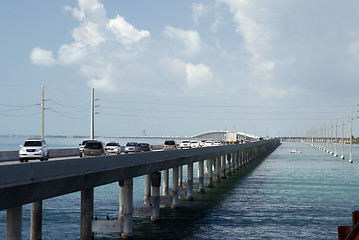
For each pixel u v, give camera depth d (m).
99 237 34.75
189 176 56.69
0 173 17.50
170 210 49.03
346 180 85.69
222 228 39.94
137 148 73.00
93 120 90.12
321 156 186.00
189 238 35.72
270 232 38.81
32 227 26.20
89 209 27.06
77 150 72.31
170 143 88.50
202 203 54.34
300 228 40.69
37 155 46.97
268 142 198.12
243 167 119.25
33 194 20.44
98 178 27.05
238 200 57.25
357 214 14.94
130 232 32.97
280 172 103.50
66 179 22.72
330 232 39.09
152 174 41.12
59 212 46.91
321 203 55.53
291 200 57.81
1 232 36.66
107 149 71.19
